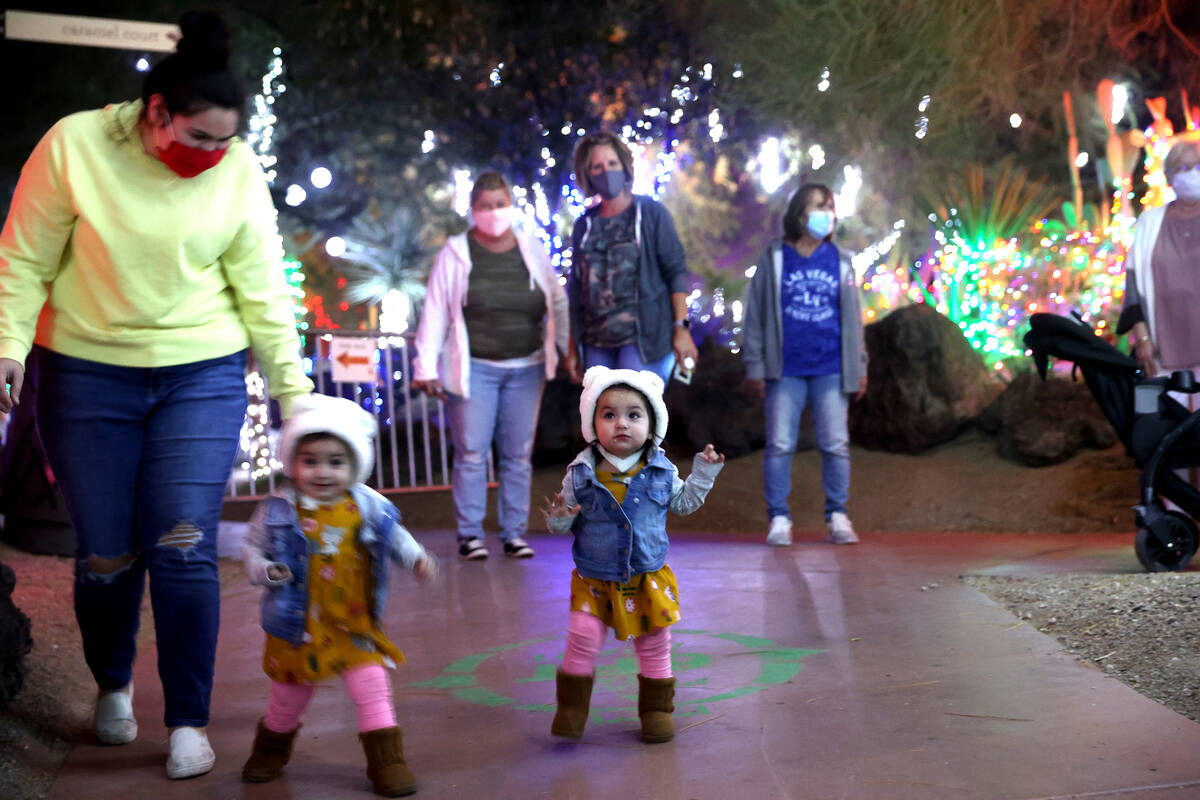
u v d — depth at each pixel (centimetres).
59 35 678
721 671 430
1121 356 574
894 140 1384
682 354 720
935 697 379
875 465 940
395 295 1383
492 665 459
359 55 1448
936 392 943
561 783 320
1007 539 730
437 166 1490
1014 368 1065
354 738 374
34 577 641
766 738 348
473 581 646
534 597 591
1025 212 1310
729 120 1388
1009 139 1466
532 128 1444
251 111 1370
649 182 1323
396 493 1038
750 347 759
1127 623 441
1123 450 851
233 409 365
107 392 351
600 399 358
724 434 1016
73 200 339
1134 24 1388
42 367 356
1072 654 420
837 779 308
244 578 669
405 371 1014
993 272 1166
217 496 359
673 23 1405
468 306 729
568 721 357
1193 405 626
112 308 347
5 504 733
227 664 479
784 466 756
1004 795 289
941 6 1315
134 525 361
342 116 1476
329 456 325
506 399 744
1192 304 622
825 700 384
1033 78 1394
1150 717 343
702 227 1366
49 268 347
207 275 360
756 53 1358
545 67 1438
